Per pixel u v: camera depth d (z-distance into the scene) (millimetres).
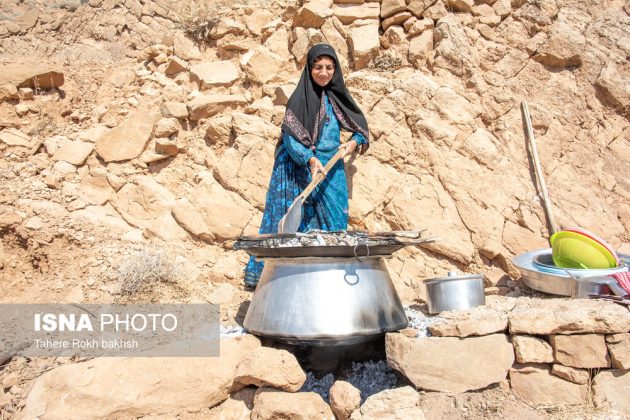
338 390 2916
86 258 4133
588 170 4602
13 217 4133
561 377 2912
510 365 2951
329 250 3023
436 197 4418
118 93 5609
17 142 4852
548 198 4309
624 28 5270
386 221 4449
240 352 3105
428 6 5387
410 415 2691
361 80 4957
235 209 4461
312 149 4020
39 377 3016
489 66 5098
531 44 5137
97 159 4836
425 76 4949
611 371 2887
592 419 2732
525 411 2805
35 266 4168
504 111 4848
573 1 5488
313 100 4047
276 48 5441
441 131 4613
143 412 2803
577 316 2873
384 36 5418
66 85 5668
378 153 4648
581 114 4871
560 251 3500
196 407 2883
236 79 5297
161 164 4863
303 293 3070
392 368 3232
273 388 2932
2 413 2855
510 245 4188
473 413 2809
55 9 8406
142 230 4465
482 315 3070
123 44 8250
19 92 5312
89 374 2877
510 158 4609
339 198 4020
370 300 3117
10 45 7707
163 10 8750
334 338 2988
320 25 5383
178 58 5586
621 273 3184
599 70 5012
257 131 4727
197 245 4430
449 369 2922
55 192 4520
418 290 4105
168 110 4941
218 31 5664
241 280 4180
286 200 4031
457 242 4215
